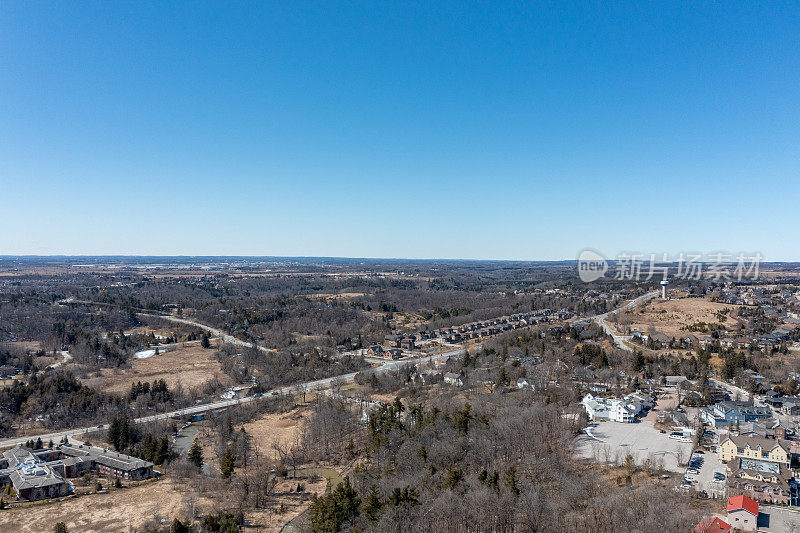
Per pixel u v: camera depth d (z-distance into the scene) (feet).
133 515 419.74
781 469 460.14
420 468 450.71
